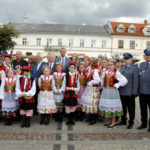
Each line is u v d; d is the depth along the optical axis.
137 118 6.70
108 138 4.69
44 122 5.97
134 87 5.39
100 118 6.29
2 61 6.64
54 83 5.83
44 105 5.64
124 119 5.89
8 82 5.59
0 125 5.61
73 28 38.41
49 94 5.74
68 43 36.59
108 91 5.46
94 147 4.14
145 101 5.45
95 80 5.63
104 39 37.09
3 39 23.34
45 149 3.99
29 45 35.75
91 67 5.98
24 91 5.45
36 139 4.53
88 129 5.39
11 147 4.05
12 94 5.59
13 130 5.15
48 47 35.09
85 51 36.91
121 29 38.22
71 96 5.66
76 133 5.02
